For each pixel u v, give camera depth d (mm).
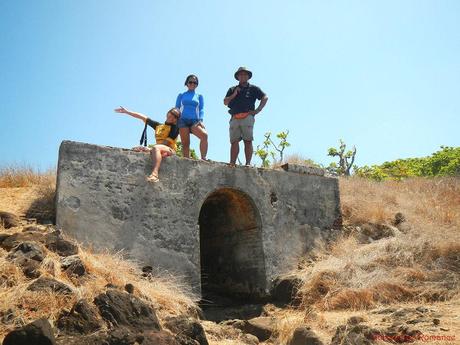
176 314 6938
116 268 7613
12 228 7566
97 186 8367
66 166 8148
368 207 12531
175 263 8836
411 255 9961
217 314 9109
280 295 9758
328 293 8883
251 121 11023
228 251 11164
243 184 10234
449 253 10070
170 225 8977
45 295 5391
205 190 9617
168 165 9250
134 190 8742
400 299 8648
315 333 5230
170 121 9828
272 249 10305
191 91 10703
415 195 14891
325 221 11453
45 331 3939
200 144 10602
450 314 6855
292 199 11008
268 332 6641
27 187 9797
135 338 4426
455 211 12859
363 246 10688
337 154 28219
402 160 34875
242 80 11156
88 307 4770
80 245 7848
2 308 5004
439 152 33500
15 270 5891
